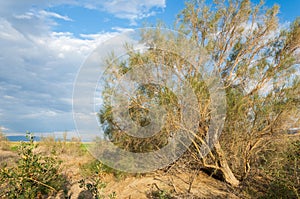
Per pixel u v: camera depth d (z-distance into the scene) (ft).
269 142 13.35
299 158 11.47
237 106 12.71
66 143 23.91
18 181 10.81
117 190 14.03
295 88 11.94
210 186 13.71
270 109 12.04
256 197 11.45
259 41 14.30
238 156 13.73
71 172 17.07
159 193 12.59
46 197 12.79
